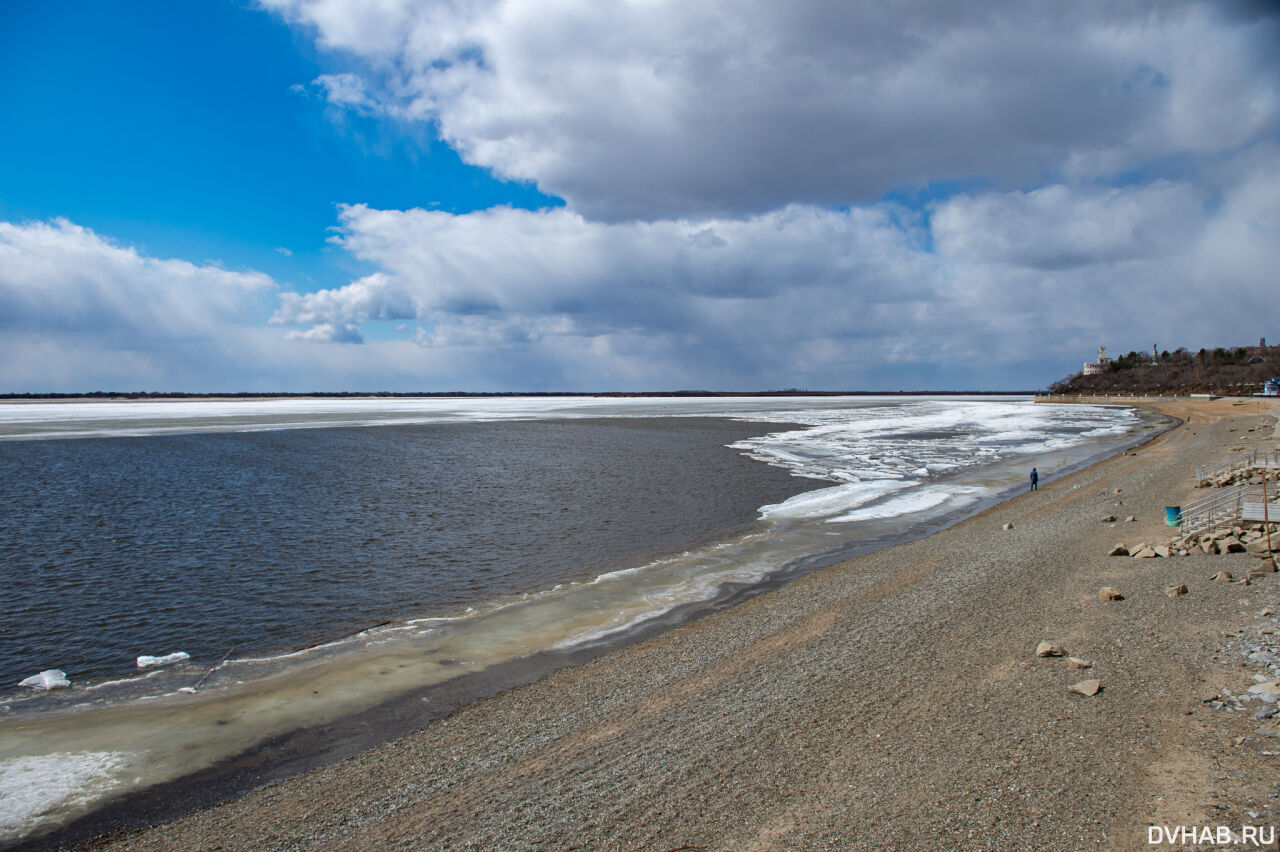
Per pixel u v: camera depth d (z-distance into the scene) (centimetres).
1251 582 1282
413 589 1770
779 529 2408
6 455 5081
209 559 2080
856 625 1293
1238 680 879
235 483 3691
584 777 804
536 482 3672
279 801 815
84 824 789
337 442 6178
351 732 1004
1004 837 612
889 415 10056
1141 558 1592
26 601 1681
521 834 693
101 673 1258
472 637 1406
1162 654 998
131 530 2503
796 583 1705
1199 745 734
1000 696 915
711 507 2872
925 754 780
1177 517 1906
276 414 11475
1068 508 2408
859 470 3997
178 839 748
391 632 1448
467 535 2397
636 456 4906
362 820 758
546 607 1595
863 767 765
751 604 1548
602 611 1556
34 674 1260
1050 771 716
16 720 1066
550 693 1106
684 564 1961
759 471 4006
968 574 1591
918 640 1173
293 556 2112
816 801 705
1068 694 898
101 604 1656
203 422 9138
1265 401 9675
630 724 948
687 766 805
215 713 1077
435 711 1066
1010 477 3556
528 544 2256
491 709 1057
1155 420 7838
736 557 2025
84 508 2945
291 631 1472
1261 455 2662
